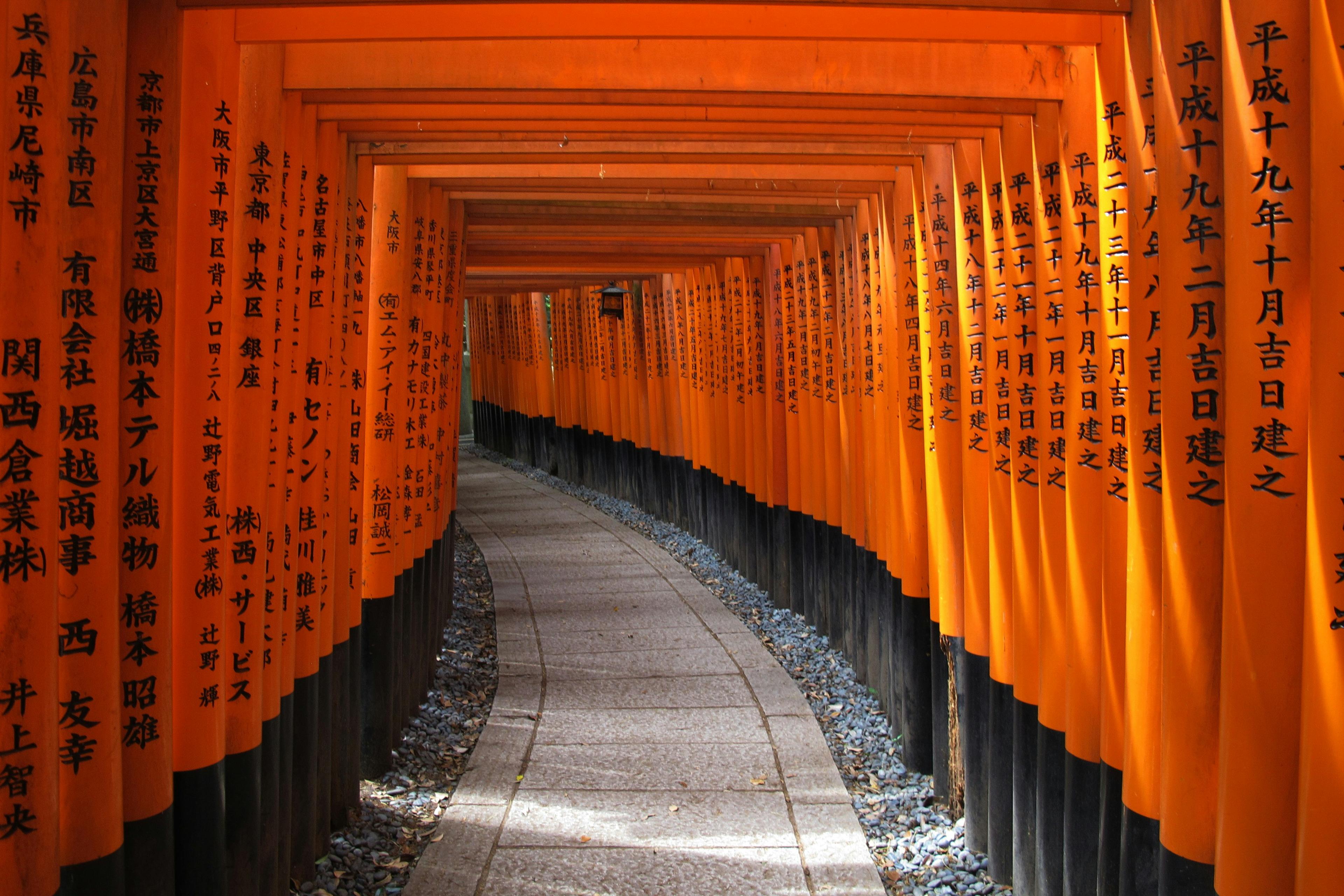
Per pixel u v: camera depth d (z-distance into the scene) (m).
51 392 1.96
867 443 5.86
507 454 19.12
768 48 3.38
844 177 5.12
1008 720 3.81
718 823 4.28
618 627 7.61
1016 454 3.59
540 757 5.05
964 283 4.05
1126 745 2.66
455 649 7.19
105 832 2.22
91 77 2.12
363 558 5.02
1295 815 2.00
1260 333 1.99
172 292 2.46
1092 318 3.01
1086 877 3.08
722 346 9.70
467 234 7.56
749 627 7.68
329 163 3.86
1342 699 1.80
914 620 4.96
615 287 11.12
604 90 3.41
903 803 4.67
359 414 4.55
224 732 2.90
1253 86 1.98
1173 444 2.32
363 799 4.67
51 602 1.97
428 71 3.39
